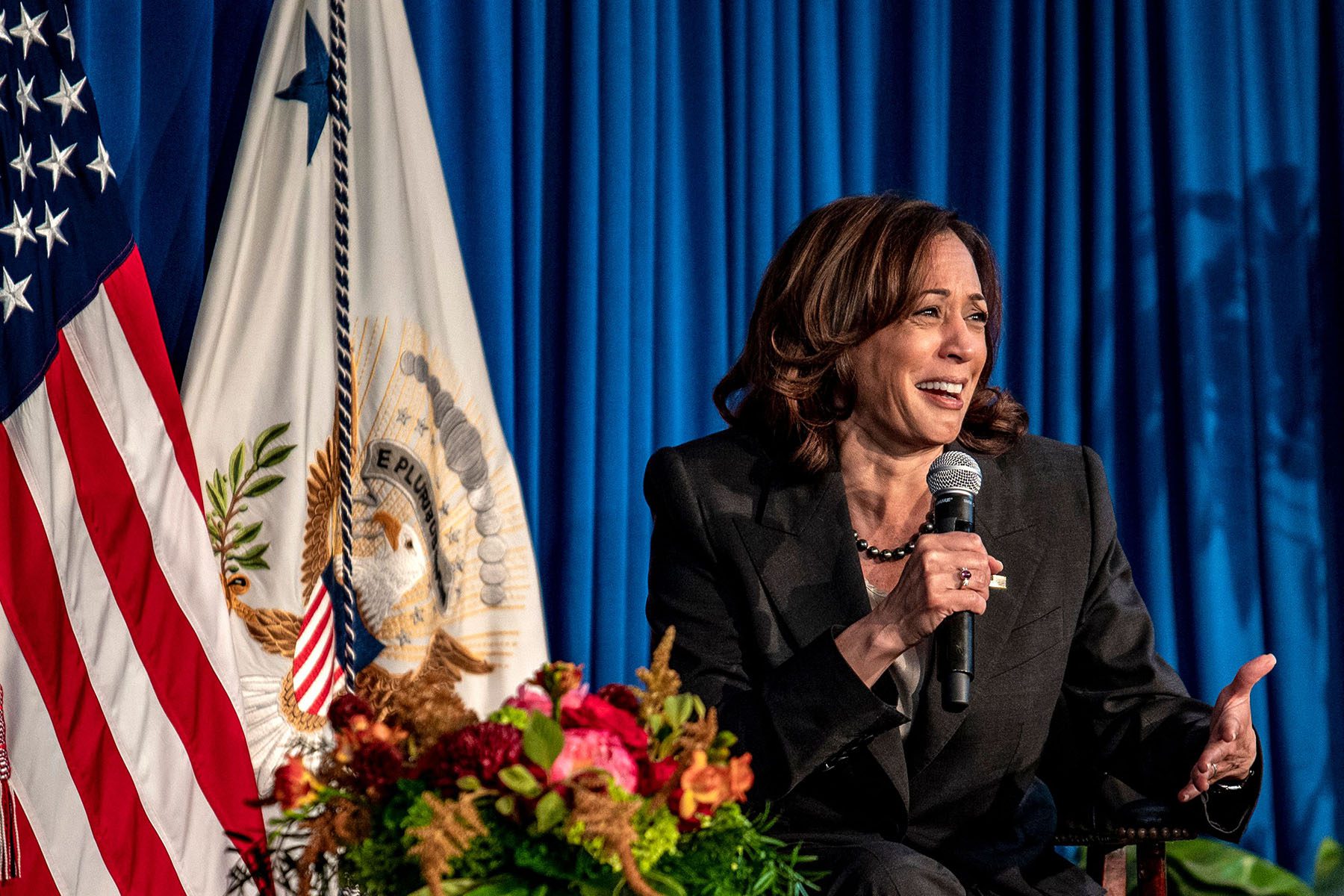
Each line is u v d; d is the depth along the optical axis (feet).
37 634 23.29
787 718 15.94
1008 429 19.02
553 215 30.35
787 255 18.75
